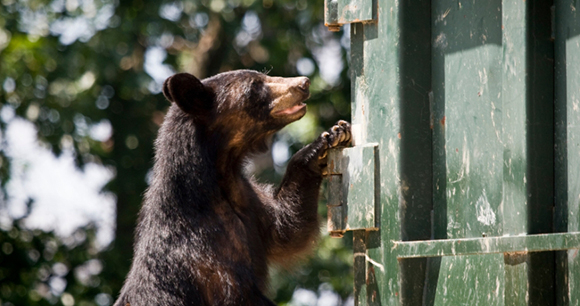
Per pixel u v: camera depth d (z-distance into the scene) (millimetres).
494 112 7863
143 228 10305
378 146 8797
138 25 24328
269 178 24703
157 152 10516
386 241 8562
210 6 24578
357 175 9016
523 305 7281
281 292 25359
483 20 8055
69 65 23766
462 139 8250
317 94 26562
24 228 23812
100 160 25000
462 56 8297
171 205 10039
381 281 8625
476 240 7359
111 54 23906
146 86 24328
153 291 9805
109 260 24734
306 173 10633
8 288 23234
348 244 25734
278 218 10875
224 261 9969
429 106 8680
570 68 7184
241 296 9906
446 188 8406
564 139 7250
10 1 24328
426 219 8539
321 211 22484
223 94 10359
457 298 8109
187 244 9875
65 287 24062
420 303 8438
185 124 10328
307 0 25672
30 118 23812
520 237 6926
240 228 10359
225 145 10461
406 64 8594
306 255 11109
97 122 24438
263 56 27219
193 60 27406
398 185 8461
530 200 7266
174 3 25078
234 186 10625
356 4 9086
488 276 7801
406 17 8648
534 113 7320
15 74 23359
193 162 10164
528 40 7332
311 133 26375
